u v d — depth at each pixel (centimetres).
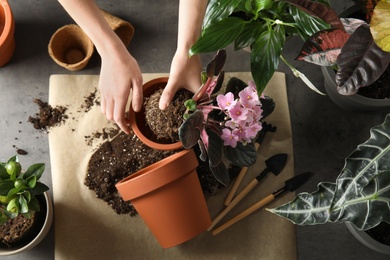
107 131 135
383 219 94
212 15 106
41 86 140
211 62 95
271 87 138
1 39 127
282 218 132
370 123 139
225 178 113
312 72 142
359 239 125
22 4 143
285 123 136
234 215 133
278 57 104
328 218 97
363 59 96
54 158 134
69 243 130
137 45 142
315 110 139
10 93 139
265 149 135
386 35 81
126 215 132
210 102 110
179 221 114
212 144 109
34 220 121
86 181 133
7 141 137
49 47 130
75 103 137
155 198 109
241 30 106
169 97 108
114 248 131
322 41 101
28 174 112
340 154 137
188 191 111
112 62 114
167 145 113
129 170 132
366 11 102
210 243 131
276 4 112
